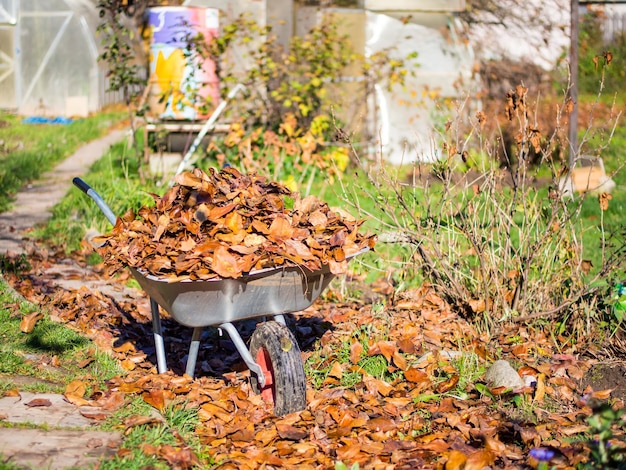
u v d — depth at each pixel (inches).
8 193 462.9
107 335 243.1
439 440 171.0
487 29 545.6
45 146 641.6
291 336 185.8
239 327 258.5
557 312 246.4
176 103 467.5
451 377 206.1
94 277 313.1
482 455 159.2
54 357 211.3
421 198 359.3
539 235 251.4
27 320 231.1
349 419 181.2
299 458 166.7
